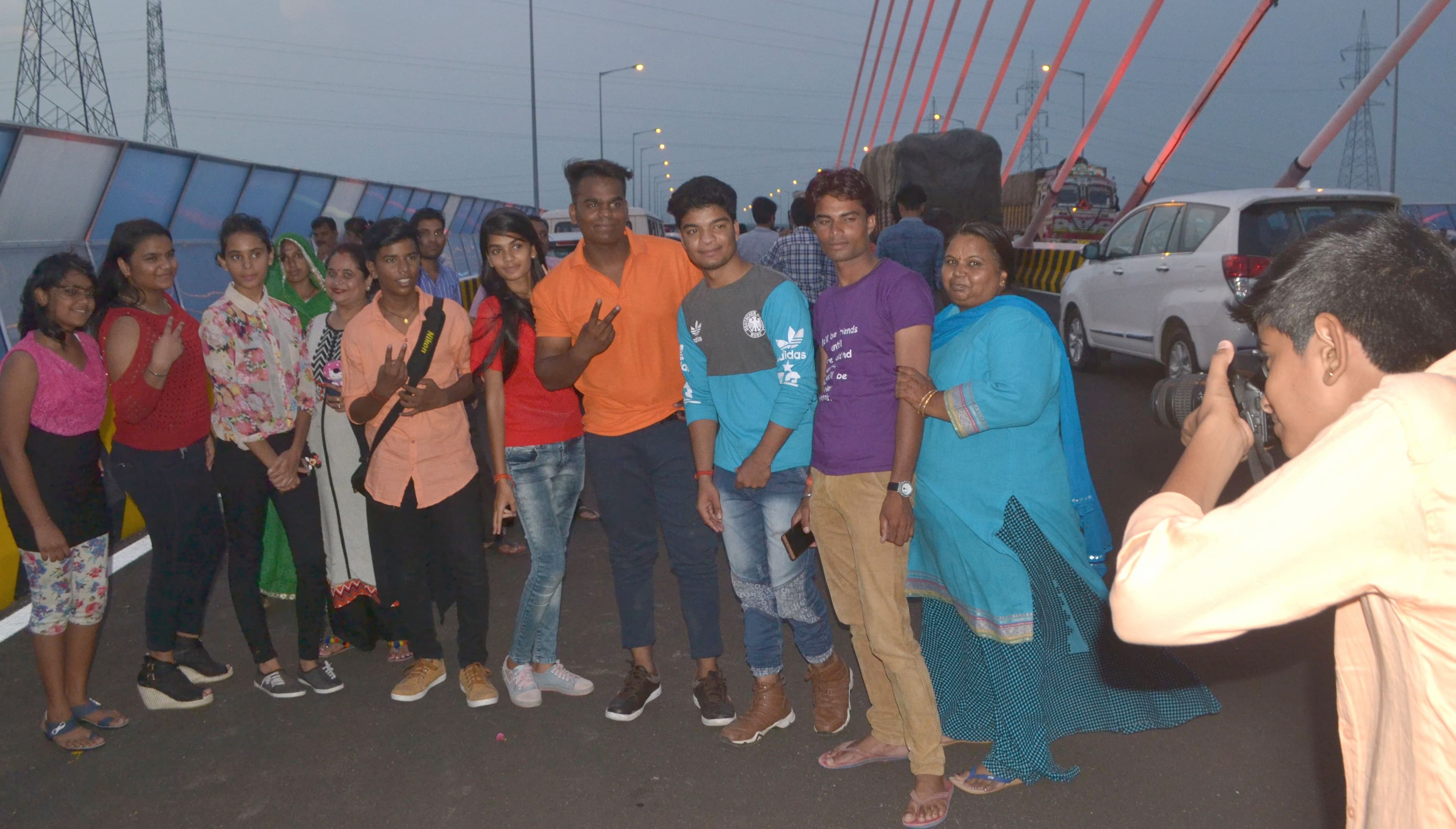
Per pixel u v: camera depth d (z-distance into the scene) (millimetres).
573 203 3268
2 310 7172
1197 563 1088
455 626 4617
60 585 3457
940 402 2725
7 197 7379
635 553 3547
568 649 4277
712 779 3150
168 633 3758
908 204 7055
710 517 3295
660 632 4438
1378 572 1038
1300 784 2949
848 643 4258
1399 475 1018
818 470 2996
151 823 3004
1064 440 3047
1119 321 9656
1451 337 1140
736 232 3062
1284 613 1074
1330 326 1171
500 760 3320
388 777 3225
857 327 2855
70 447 3369
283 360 3814
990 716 3205
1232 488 6156
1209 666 3775
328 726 3623
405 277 3574
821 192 2852
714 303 3105
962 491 2877
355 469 3973
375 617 4148
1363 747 1212
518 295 3600
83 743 3482
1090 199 27859
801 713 3594
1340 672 1255
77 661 3568
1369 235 1186
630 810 2977
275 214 12945
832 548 3102
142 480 3621
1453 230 12805
